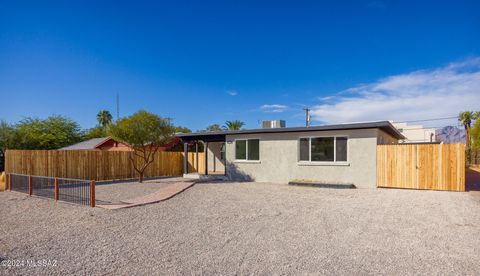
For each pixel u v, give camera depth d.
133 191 13.58
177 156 23.97
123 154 19.95
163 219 7.89
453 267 4.66
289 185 15.77
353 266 4.71
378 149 14.45
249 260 4.98
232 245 5.76
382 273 4.45
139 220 7.78
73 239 6.16
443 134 45.50
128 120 16.38
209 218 8.00
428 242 5.93
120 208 9.18
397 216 8.20
